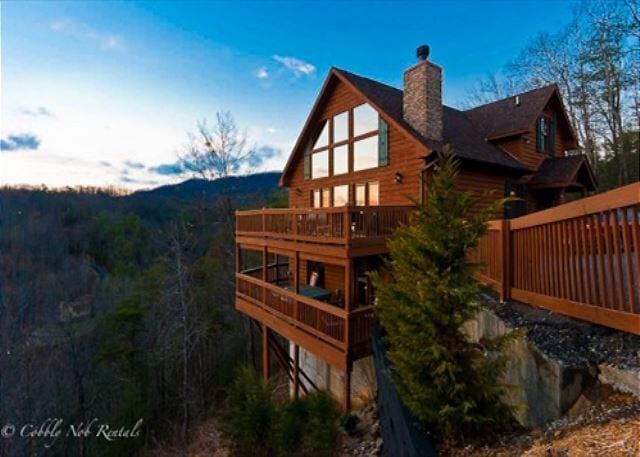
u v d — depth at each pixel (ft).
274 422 20.13
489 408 11.84
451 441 12.09
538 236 15.89
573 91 74.69
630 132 70.64
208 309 58.23
